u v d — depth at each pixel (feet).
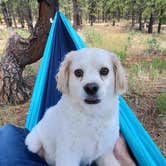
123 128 1.44
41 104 1.74
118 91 1.07
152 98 3.18
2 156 1.09
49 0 3.03
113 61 1.08
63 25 2.13
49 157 1.12
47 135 1.08
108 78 1.03
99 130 1.02
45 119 1.11
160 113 2.84
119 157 1.34
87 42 6.71
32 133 1.19
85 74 1.01
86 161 1.07
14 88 3.27
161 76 4.01
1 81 3.24
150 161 1.30
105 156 1.15
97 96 0.98
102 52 1.06
